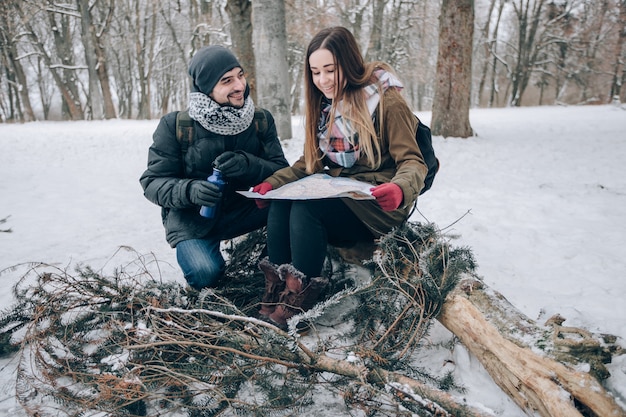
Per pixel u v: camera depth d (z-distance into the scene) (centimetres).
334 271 317
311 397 221
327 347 250
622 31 4150
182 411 221
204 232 289
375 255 266
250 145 299
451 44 1178
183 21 4209
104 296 260
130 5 4122
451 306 236
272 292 272
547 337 200
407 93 5000
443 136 1219
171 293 264
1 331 272
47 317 257
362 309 260
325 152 282
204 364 228
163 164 288
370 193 231
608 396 178
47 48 4359
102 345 249
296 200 263
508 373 205
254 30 1034
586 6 4122
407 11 3616
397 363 227
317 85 270
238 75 279
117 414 212
